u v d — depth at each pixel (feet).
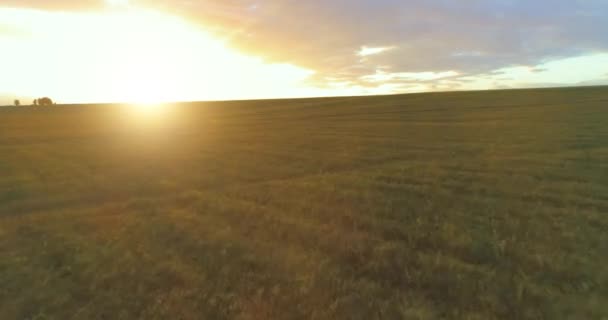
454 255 24.80
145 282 23.18
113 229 34.17
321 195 42.19
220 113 236.84
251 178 56.29
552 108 138.21
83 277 24.35
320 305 19.30
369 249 26.27
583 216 30.76
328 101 278.26
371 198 39.65
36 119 210.59
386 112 177.99
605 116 106.42
